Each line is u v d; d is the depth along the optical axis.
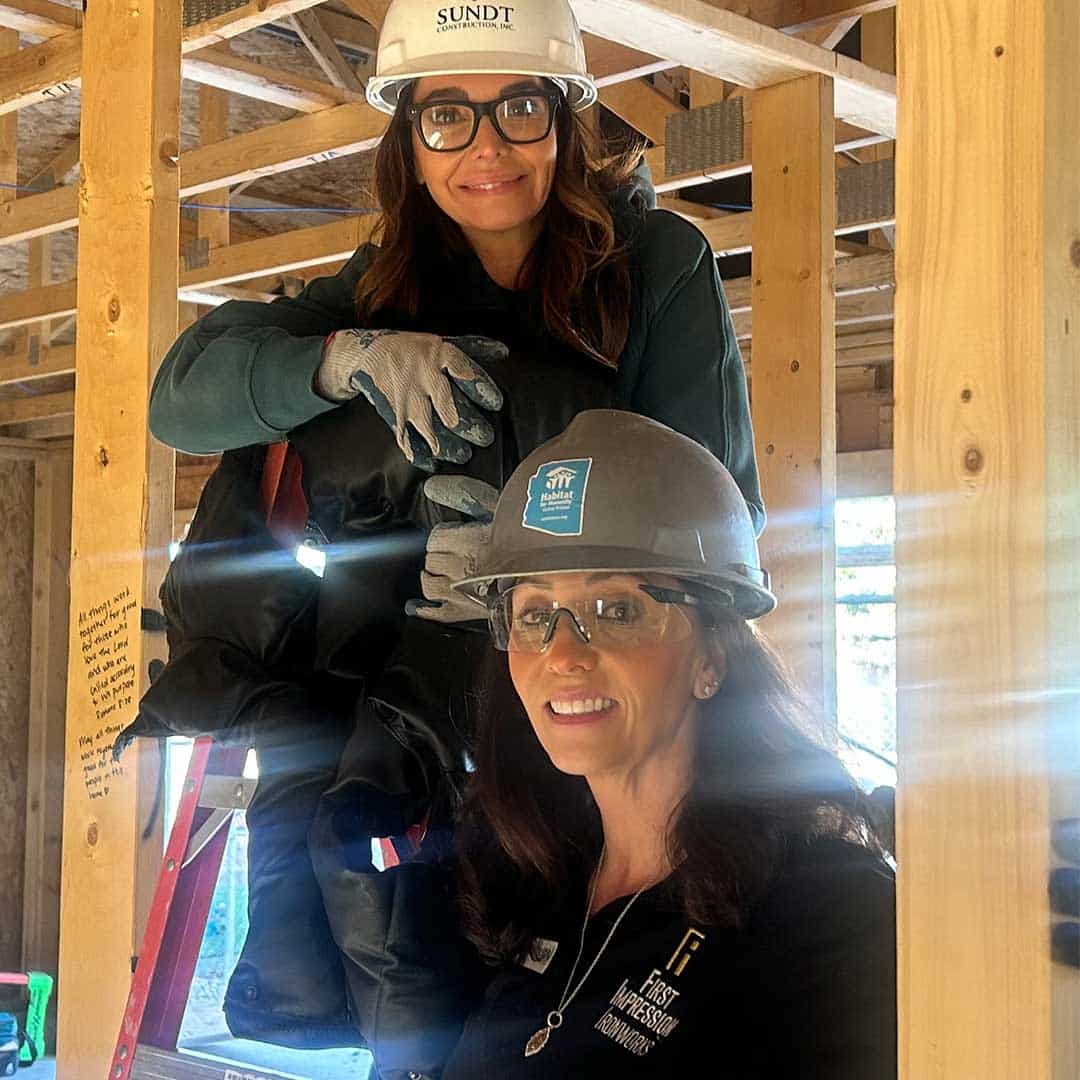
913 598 1.12
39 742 8.62
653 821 1.44
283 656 1.81
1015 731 1.06
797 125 3.30
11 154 5.44
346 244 5.27
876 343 6.09
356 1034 1.70
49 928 8.55
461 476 1.63
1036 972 1.04
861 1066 1.27
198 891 2.01
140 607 2.23
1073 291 1.08
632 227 1.83
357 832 1.64
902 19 1.15
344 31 5.68
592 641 1.41
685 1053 1.32
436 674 1.65
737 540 1.46
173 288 2.28
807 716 1.45
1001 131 1.09
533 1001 1.45
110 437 2.29
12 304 6.55
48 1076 6.54
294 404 1.67
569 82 1.79
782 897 1.33
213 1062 1.88
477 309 1.82
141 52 2.28
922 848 1.10
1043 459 1.06
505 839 1.54
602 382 1.74
